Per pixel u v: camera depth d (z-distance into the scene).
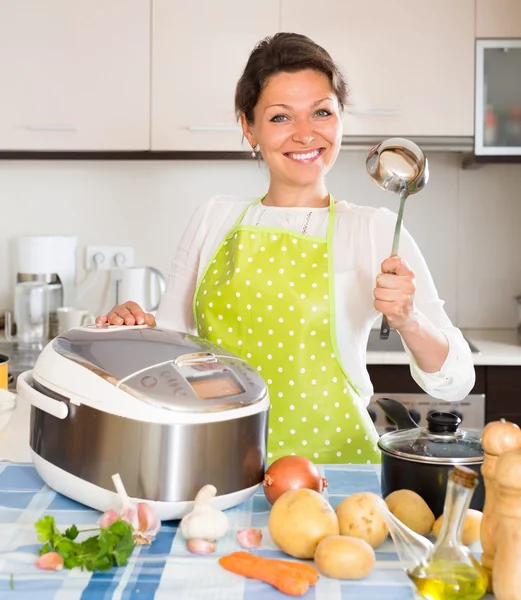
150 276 2.96
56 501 1.13
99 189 3.02
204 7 2.67
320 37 2.67
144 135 2.70
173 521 1.08
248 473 1.08
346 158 3.00
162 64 2.68
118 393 1.04
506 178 3.01
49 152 2.71
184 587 0.88
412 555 0.92
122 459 1.03
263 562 0.91
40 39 2.68
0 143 2.71
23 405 1.76
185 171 3.02
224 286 1.56
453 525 0.89
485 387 2.52
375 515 0.97
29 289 2.73
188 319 1.73
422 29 2.66
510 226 3.02
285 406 1.52
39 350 2.70
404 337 1.34
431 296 1.50
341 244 1.55
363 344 1.55
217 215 1.69
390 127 2.69
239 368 1.14
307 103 1.48
